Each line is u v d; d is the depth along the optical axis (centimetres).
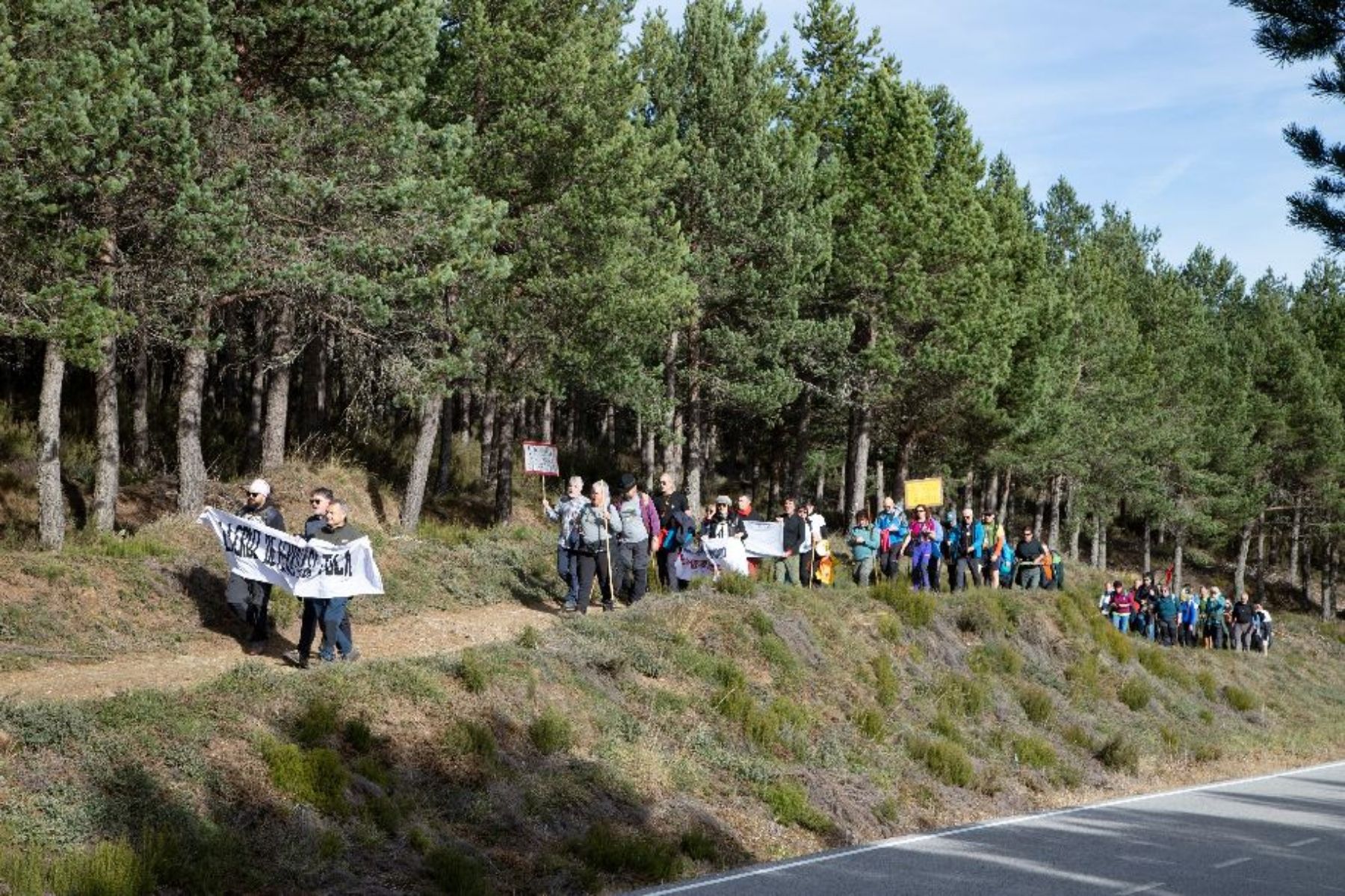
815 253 3428
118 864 898
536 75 2548
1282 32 1369
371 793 1142
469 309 2484
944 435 4297
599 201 2608
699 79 3456
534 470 2388
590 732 1457
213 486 2427
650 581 2216
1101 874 1053
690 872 1232
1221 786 1834
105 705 1109
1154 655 2884
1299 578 7194
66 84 1545
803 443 4138
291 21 1930
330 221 2008
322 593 1417
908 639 2231
